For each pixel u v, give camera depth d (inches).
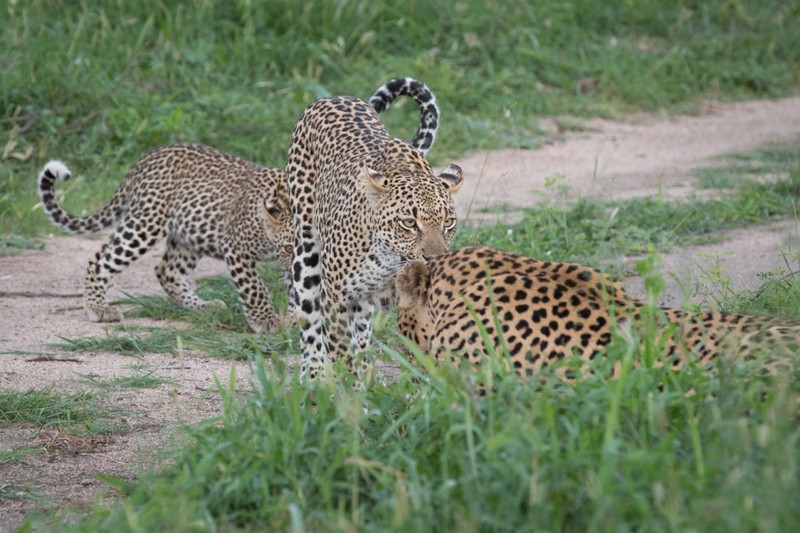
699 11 1295.5
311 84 916.0
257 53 960.3
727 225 632.4
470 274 293.4
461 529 211.0
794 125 1022.4
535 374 265.1
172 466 295.6
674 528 203.8
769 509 199.9
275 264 601.3
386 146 378.0
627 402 246.4
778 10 1344.7
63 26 936.3
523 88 1043.9
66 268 601.6
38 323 497.4
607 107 1035.3
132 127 796.0
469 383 260.4
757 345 260.7
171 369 427.8
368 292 374.0
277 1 1020.5
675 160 877.2
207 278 588.4
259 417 284.4
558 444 232.5
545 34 1135.0
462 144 897.5
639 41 1222.9
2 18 923.4
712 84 1157.7
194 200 530.3
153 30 957.8
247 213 503.2
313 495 251.4
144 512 241.4
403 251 350.3
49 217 568.7
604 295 273.6
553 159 883.4
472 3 1122.0
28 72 830.5
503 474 227.8
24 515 287.3
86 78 839.7
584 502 221.1
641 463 220.8
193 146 556.4
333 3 1026.1
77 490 306.5
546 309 279.1
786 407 234.2
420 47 1055.0
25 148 767.1
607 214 623.8
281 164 792.9
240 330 507.2
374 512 239.8
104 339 463.8
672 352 273.3
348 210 366.3
